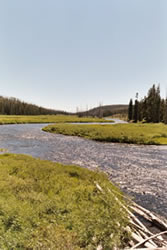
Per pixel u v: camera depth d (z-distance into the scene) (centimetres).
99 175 1168
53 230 521
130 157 1809
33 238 470
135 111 10106
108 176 1225
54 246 439
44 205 665
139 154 1961
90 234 496
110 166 1482
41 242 459
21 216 546
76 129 4122
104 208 650
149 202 855
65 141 2844
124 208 678
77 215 609
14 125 5838
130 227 565
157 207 806
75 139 3092
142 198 896
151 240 491
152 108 8831
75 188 891
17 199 691
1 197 668
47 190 855
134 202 825
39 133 3850
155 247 455
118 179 1171
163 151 2152
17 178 970
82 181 1025
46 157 1780
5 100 16088
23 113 15425
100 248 455
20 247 424
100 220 543
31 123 7150
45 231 515
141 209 741
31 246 432
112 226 521
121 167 1452
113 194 801
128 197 852
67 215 618
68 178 1059
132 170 1373
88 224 531
